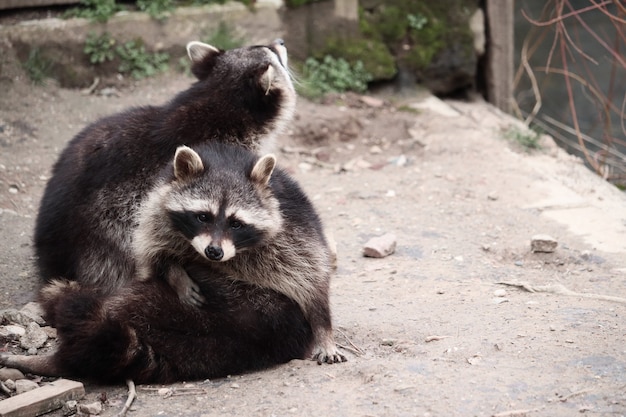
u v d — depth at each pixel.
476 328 7.96
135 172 8.84
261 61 10.09
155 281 7.56
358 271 9.92
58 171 9.24
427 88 16.36
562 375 6.73
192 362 7.20
